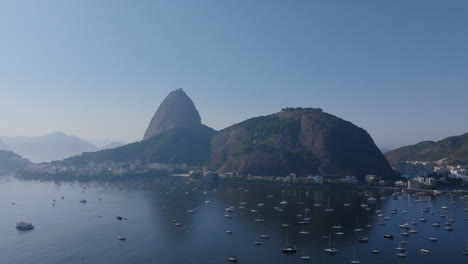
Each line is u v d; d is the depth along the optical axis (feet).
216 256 638.12
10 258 627.46
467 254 646.33
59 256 637.30
